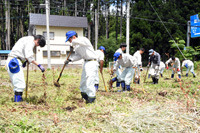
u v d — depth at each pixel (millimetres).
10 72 4172
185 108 3848
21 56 4238
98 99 4855
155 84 8359
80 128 2963
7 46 28344
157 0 25500
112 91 6273
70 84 7824
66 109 3965
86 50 4449
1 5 30156
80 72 14219
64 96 5238
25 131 2771
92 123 3199
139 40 24969
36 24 23375
